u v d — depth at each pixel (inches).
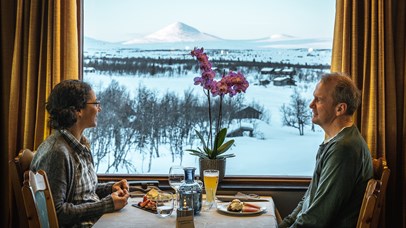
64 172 90.7
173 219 88.7
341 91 94.0
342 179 86.7
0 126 122.5
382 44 115.4
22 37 121.1
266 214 92.8
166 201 99.0
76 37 121.2
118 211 94.3
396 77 118.0
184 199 90.3
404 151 116.8
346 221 88.8
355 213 89.0
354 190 89.1
